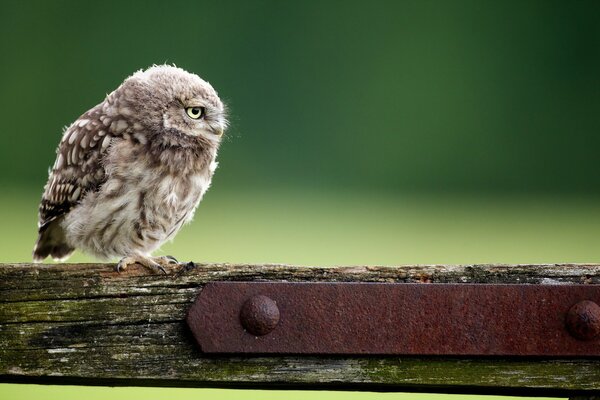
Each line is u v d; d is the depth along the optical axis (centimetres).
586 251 1603
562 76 3206
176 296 317
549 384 309
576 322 303
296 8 3008
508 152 2969
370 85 3031
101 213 547
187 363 314
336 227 1861
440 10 3194
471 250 1611
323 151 2847
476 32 3181
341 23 3067
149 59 3008
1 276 319
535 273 313
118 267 318
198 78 589
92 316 318
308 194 2369
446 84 3089
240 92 2988
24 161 2741
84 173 550
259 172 2653
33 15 2947
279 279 315
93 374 315
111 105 568
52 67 2952
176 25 3012
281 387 320
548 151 2977
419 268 315
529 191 2783
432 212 2138
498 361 310
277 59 3014
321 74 3012
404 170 2847
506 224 1969
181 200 570
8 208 1891
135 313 317
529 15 3241
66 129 597
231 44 2998
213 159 590
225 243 1606
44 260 630
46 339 317
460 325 305
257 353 306
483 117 3080
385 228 1872
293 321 305
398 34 3097
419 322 305
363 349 304
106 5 2994
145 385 323
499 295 305
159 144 557
